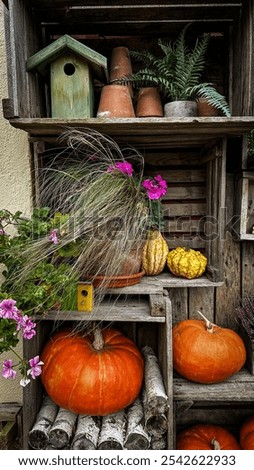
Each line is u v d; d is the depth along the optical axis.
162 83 1.41
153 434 1.36
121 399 1.38
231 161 1.60
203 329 1.52
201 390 1.45
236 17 1.45
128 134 1.38
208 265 1.52
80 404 1.37
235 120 1.25
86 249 1.30
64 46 1.27
